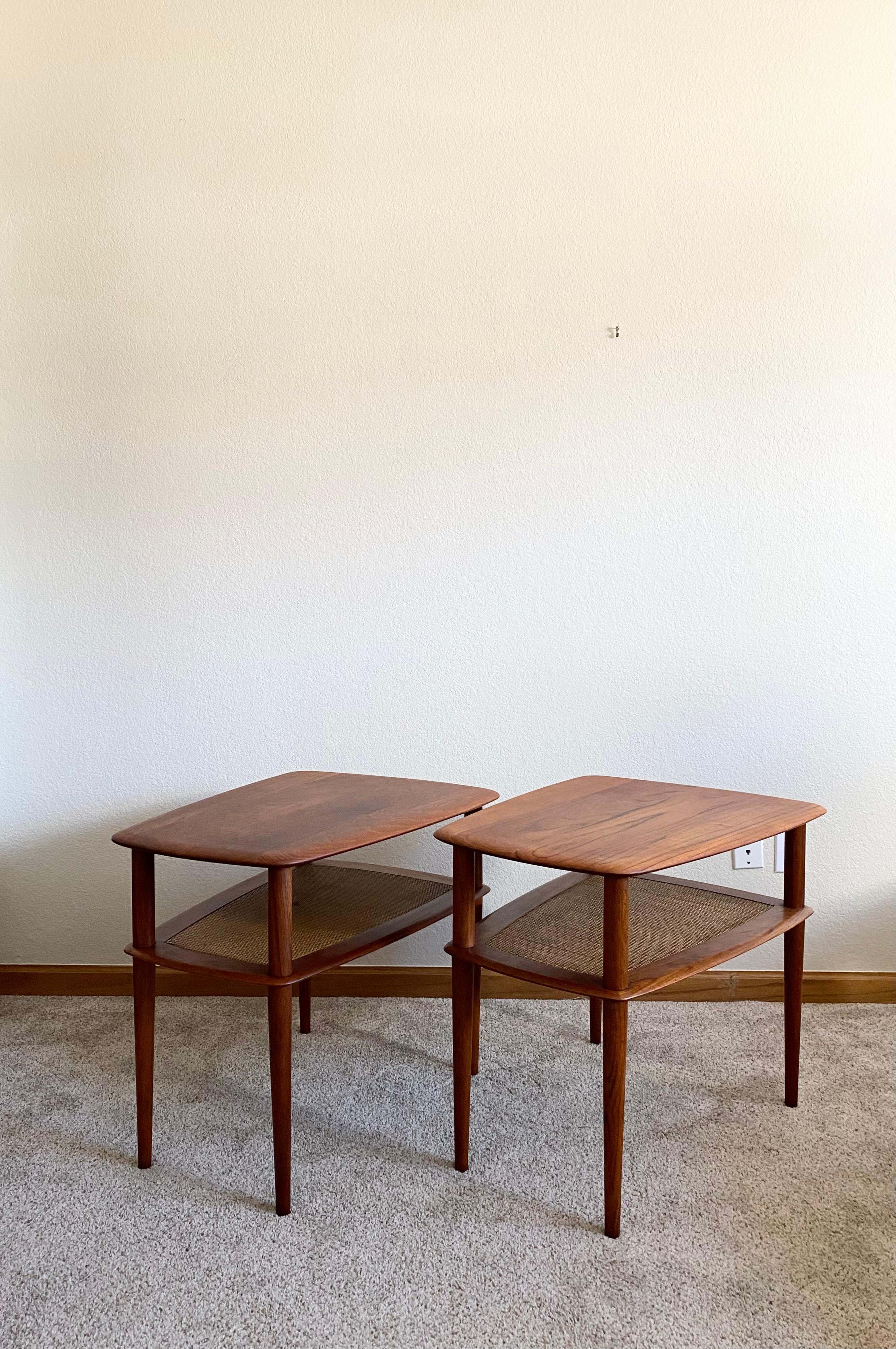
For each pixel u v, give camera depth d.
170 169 1.96
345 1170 1.52
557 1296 1.25
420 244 1.96
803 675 2.02
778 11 1.89
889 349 1.94
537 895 1.68
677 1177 1.49
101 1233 1.38
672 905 1.62
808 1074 1.78
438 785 1.80
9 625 2.06
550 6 1.91
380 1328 1.21
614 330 1.96
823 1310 1.23
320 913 1.61
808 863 2.05
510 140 1.94
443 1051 1.89
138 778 2.09
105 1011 2.06
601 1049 1.90
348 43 1.93
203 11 1.94
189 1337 1.20
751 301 1.94
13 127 1.97
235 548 2.03
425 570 2.03
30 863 2.12
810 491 1.97
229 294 1.98
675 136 1.92
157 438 2.01
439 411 1.99
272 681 2.06
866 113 1.90
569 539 2.01
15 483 2.03
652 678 2.03
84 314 2.00
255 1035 1.96
